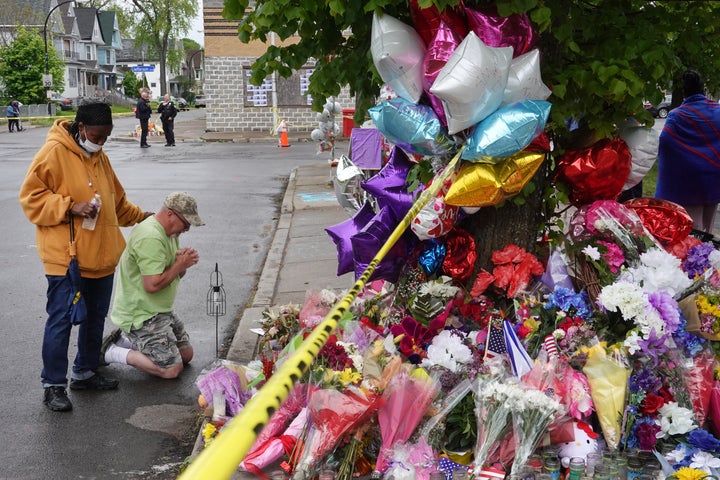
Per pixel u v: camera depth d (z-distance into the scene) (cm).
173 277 594
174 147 2747
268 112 3209
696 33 486
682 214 480
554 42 461
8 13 6569
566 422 393
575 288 461
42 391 581
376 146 804
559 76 441
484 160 412
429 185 430
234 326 735
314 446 388
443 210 436
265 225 1220
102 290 579
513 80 408
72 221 541
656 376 409
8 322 741
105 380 590
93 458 478
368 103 500
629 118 485
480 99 385
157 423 530
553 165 486
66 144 536
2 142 3058
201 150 2583
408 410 393
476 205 426
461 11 424
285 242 1061
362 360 406
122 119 5372
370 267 325
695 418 409
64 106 6091
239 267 957
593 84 435
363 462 412
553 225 487
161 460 477
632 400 400
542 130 411
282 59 492
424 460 381
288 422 438
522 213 471
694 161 664
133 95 9394
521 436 371
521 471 367
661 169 693
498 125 399
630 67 450
